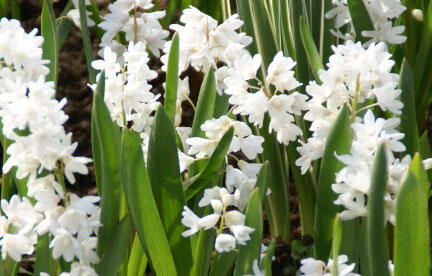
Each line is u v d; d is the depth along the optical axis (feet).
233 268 2.37
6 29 2.08
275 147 2.43
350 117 2.12
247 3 2.53
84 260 2.08
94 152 2.14
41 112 1.98
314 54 2.31
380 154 1.97
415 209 1.98
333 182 2.13
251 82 2.47
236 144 2.14
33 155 2.01
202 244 2.15
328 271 2.08
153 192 2.15
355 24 2.42
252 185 2.17
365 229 2.07
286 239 2.50
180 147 2.28
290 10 2.51
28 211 2.05
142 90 2.16
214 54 2.22
